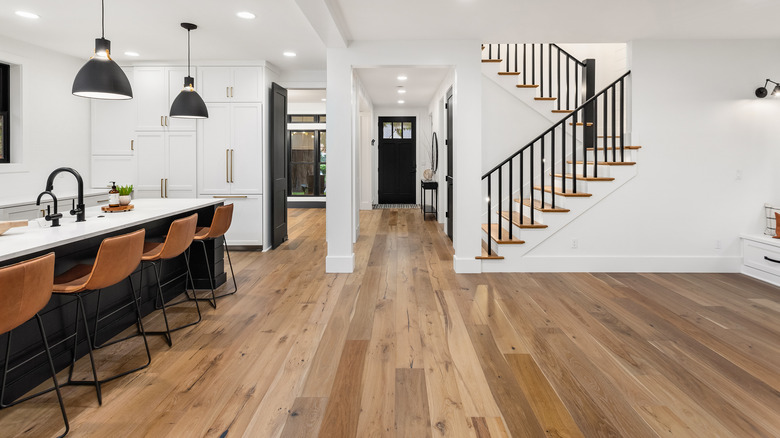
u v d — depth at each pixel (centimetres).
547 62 658
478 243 475
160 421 198
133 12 386
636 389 227
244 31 441
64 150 539
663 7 367
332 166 472
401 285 430
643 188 473
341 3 355
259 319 334
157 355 269
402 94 868
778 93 446
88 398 218
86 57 550
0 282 158
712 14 384
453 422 198
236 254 573
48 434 187
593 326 318
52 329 244
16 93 479
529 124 597
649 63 462
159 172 575
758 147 468
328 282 440
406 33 437
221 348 280
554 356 267
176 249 298
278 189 620
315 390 227
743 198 472
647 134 468
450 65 463
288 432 190
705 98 465
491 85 595
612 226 477
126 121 581
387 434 189
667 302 374
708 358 264
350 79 465
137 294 330
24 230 254
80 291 218
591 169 524
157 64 564
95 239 290
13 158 484
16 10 380
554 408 209
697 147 470
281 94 620
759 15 387
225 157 575
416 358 265
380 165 1148
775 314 342
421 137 1129
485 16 388
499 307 362
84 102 568
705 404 213
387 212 1017
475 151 468
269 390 227
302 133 1127
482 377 241
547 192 552
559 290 411
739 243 477
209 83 567
